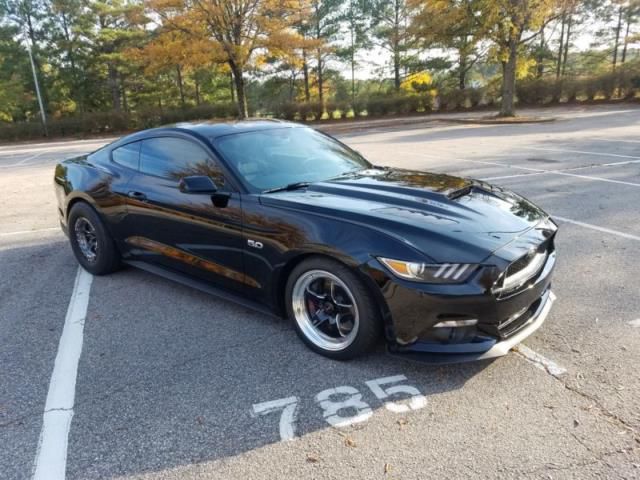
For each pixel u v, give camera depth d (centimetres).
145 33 3147
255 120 428
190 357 312
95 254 457
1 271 482
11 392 281
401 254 260
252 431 242
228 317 367
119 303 399
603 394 260
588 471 209
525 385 270
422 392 268
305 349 317
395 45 4144
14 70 3834
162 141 399
